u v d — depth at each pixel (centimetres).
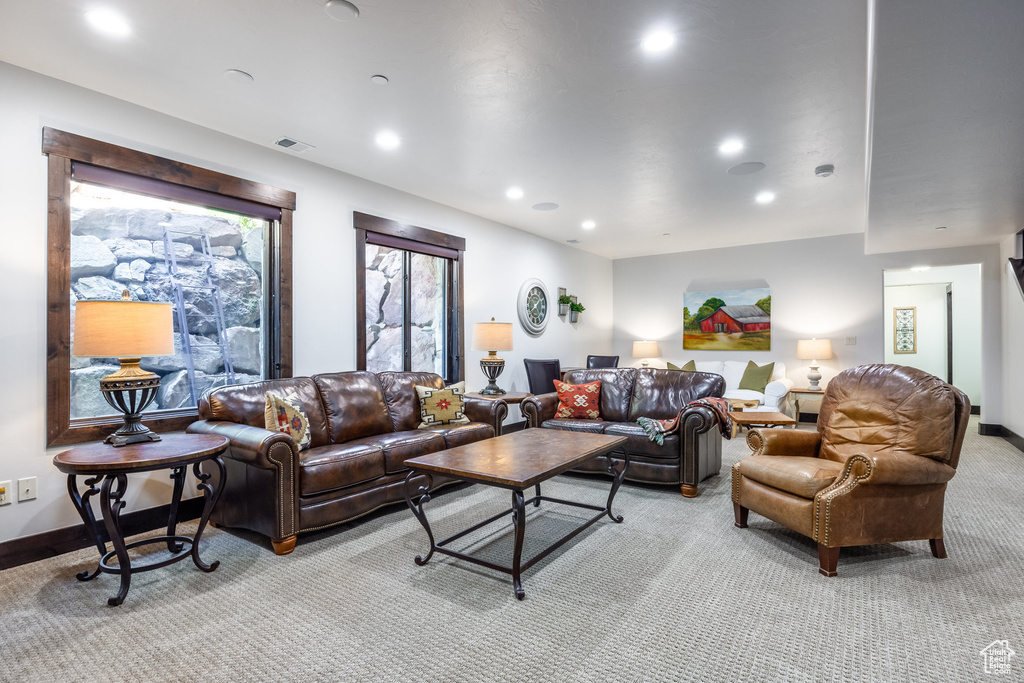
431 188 439
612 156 362
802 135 325
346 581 226
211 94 272
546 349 650
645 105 283
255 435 255
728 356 718
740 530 285
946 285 789
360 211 407
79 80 258
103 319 216
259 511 262
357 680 158
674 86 262
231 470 280
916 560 243
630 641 178
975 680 155
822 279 655
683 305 752
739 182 423
